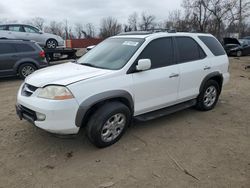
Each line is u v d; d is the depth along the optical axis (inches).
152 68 180.5
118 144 168.4
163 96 189.5
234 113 231.0
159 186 128.3
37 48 414.9
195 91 213.9
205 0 1509.6
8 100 273.1
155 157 154.0
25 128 191.9
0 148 162.9
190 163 148.2
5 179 133.0
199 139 178.2
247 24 1712.6
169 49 193.5
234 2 1450.5
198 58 214.5
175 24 1795.0
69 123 146.6
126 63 168.4
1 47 381.1
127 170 140.9
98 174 137.3
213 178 134.9
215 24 1519.4
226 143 173.2
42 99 146.8
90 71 164.4
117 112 160.9
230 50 816.3
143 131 188.9
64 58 578.6
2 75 386.0
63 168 142.4
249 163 149.4
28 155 155.2
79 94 146.6
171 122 206.7
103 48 197.9
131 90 167.6
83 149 162.2
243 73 472.4
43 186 128.0
